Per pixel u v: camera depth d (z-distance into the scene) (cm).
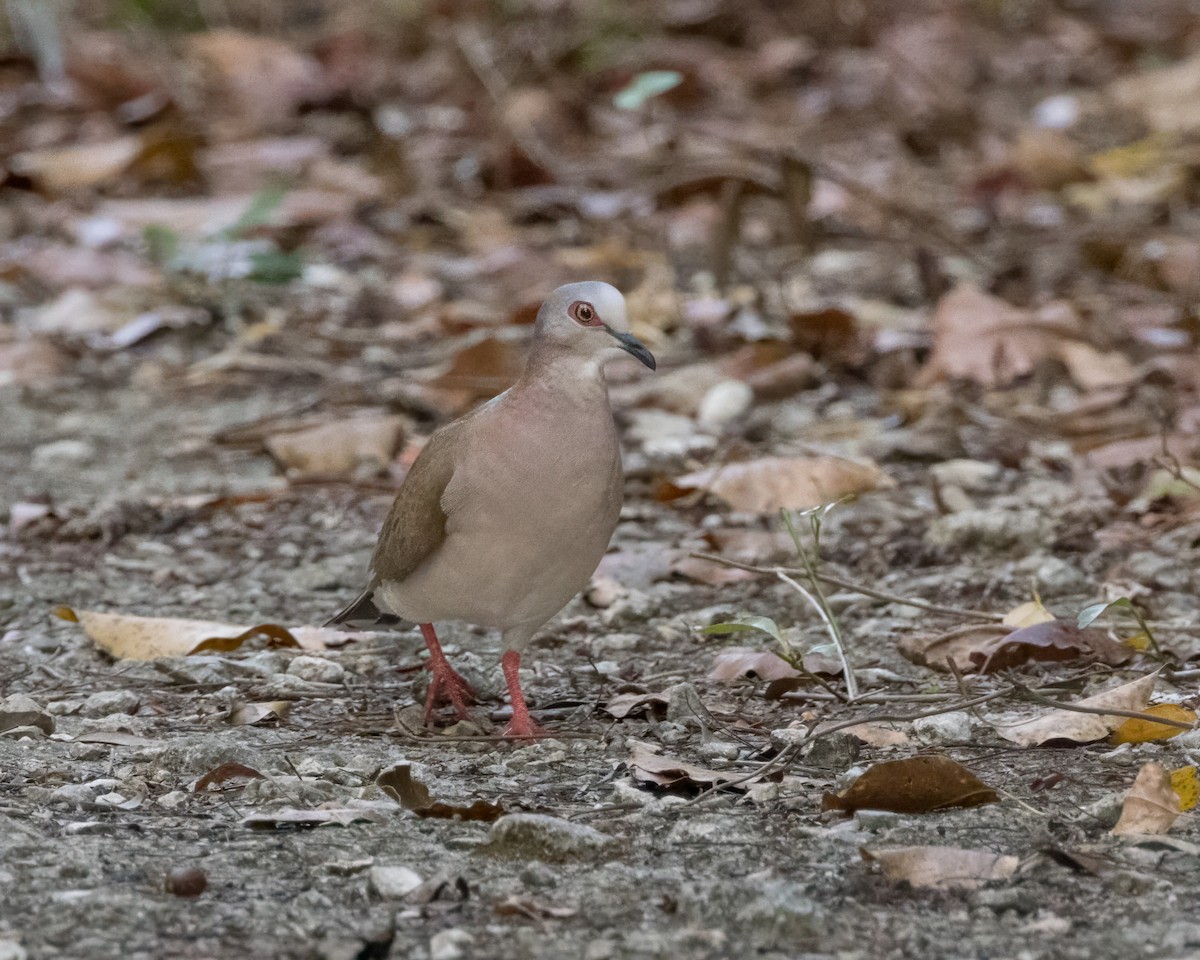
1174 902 593
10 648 962
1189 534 1106
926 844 646
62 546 1169
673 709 813
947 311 1462
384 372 1539
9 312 1716
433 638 846
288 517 1223
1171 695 834
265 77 2427
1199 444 1245
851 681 824
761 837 656
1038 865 623
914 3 2980
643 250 1880
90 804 691
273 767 744
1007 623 910
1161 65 2653
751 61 2697
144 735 805
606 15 2658
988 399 1426
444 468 784
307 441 1321
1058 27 2923
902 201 1994
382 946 554
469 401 1418
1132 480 1220
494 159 2097
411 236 1969
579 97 2369
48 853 631
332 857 634
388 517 820
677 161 1991
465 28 2544
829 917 583
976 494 1223
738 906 580
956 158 2297
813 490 1195
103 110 2338
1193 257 1673
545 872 612
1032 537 1108
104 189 2069
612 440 783
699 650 952
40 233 1930
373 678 917
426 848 646
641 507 1225
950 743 775
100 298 1705
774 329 1598
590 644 965
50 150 2206
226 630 952
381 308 1723
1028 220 1973
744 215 2009
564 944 561
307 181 2092
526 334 1592
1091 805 679
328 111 2436
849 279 1778
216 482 1298
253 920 576
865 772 678
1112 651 876
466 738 804
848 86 2606
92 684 894
